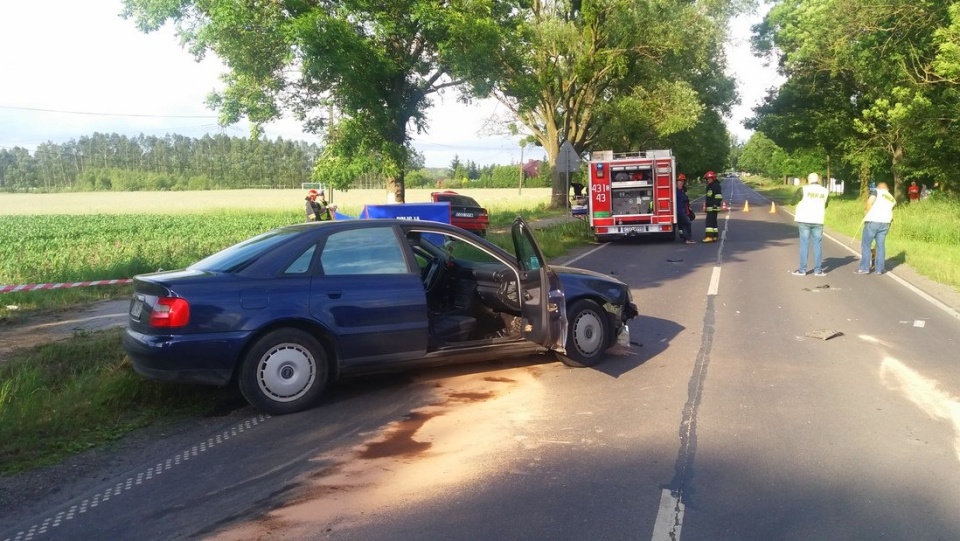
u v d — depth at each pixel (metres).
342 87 15.41
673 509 4.25
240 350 5.91
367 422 5.90
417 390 6.76
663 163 21.72
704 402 6.25
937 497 4.36
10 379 6.47
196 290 5.84
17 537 4.06
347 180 16.50
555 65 33.81
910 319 9.67
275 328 6.09
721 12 32.28
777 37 33.03
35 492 4.66
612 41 33.25
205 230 28.27
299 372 6.14
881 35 22.25
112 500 4.52
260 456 5.22
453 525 4.09
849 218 27.81
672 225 21.70
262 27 15.29
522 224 6.74
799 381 6.83
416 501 4.41
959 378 6.83
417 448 5.31
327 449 5.32
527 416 5.98
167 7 15.23
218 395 6.58
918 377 6.88
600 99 37.59
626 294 7.75
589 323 7.41
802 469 4.80
